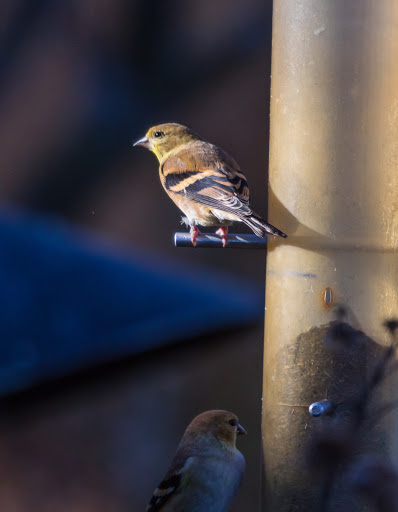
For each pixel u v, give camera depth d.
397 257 7.50
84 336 7.84
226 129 18.14
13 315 8.01
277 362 7.61
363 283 7.44
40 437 14.83
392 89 7.51
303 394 7.45
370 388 7.35
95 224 17.52
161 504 7.32
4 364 7.52
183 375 15.73
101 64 17.84
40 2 17.58
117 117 17.83
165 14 17.83
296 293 7.54
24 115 17.52
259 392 16.08
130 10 17.75
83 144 17.62
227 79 18.09
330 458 7.11
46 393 7.55
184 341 8.23
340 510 6.96
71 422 15.01
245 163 18.14
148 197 17.73
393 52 7.52
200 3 17.83
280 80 7.78
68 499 14.71
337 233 7.47
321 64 7.54
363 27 7.48
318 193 7.53
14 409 7.62
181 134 9.71
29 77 17.58
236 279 17.38
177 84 18.05
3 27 17.52
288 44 7.70
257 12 17.95
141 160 17.80
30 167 17.50
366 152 7.48
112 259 9.16
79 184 17.62
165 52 17.94
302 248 7.54
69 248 9.12
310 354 7.46
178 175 9.16
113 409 15.23
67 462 14.94
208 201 8.73
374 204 7.47
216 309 8.47
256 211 18.05
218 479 7.37
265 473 7.61
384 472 6.89
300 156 7.60
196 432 7.55
